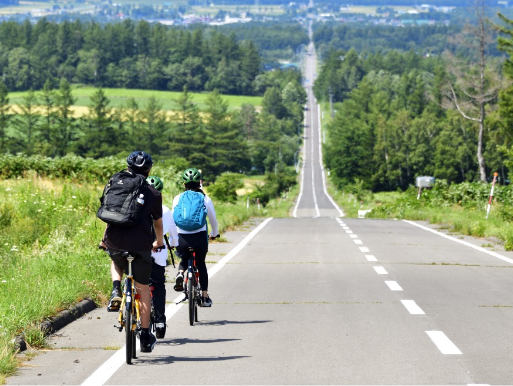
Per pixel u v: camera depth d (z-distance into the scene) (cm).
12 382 1739
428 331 2283
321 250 4966
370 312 2625
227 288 3275
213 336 2264
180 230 2478
